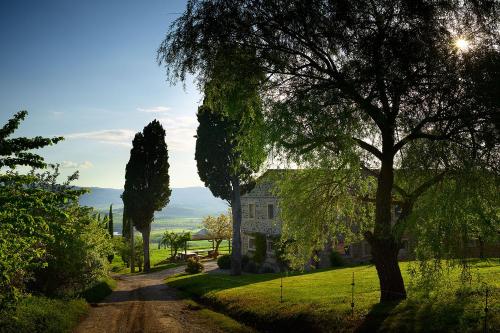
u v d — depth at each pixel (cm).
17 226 994
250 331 1772
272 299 2144
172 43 1527
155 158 5809
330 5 1317
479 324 1238
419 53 1226
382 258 1659
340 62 1426
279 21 1406
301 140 1440
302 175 1858
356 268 3250
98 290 3159
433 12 1268
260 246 4394
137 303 2644
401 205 1608
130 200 5788
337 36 1327
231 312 2159
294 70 1517
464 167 1223
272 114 1448
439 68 1231
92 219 2809
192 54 1513
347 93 1354
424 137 1340
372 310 1562
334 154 1568
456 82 1204
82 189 1090
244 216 4844
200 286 3216
